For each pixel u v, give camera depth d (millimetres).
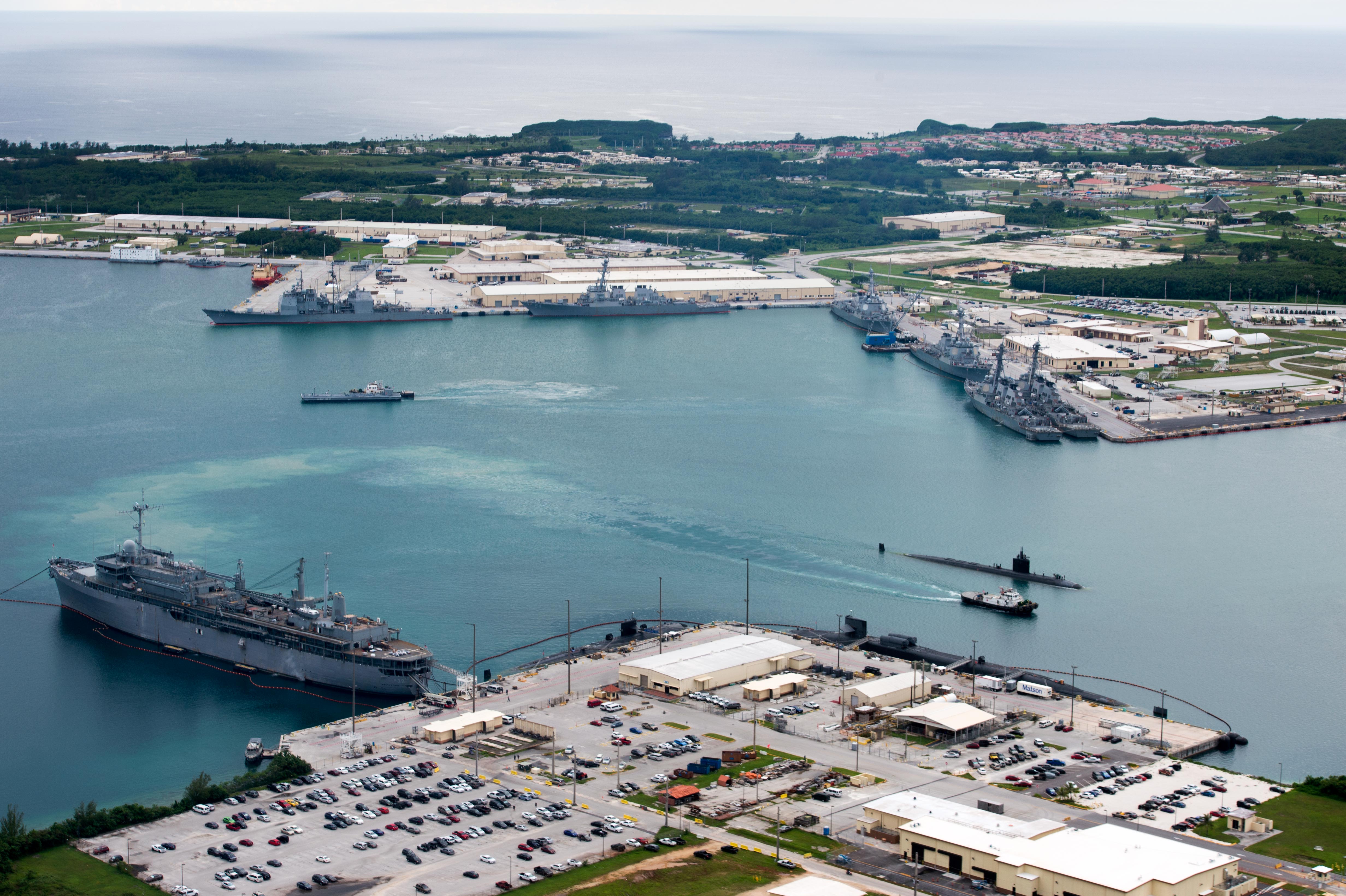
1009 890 175500
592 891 173750
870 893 174375
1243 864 182250
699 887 174875
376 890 174500
